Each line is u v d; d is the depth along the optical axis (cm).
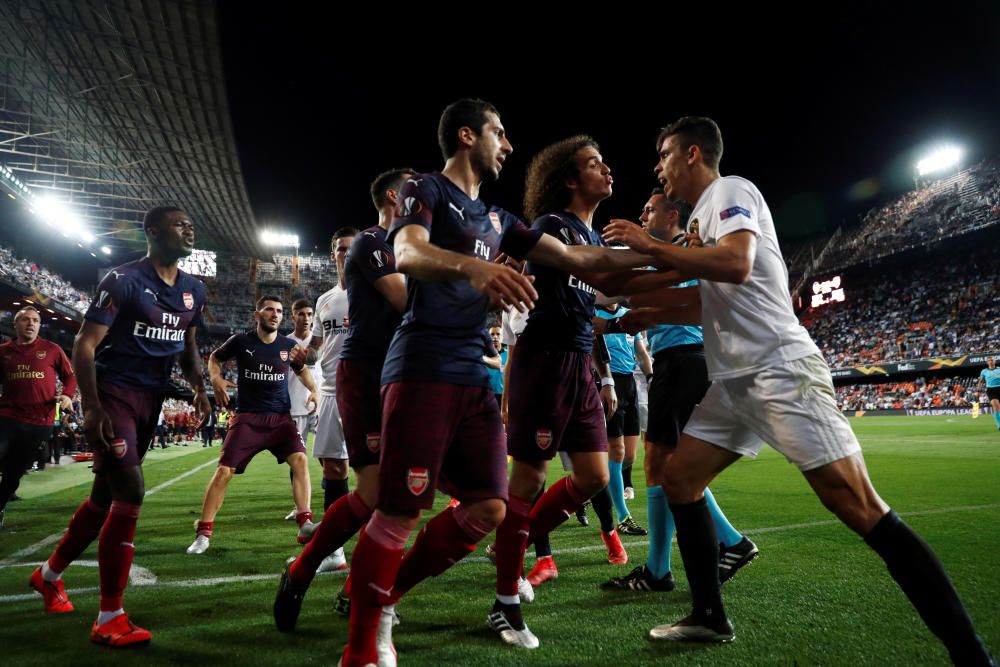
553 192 318
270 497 747
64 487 834
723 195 228
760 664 208
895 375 3872
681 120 261
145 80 2147
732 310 226
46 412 582
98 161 2845
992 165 4178
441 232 214
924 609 190
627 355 508
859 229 4903
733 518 495
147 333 277
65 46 1959
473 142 231
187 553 414
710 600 232
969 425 2000
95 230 3484
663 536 307
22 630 256
